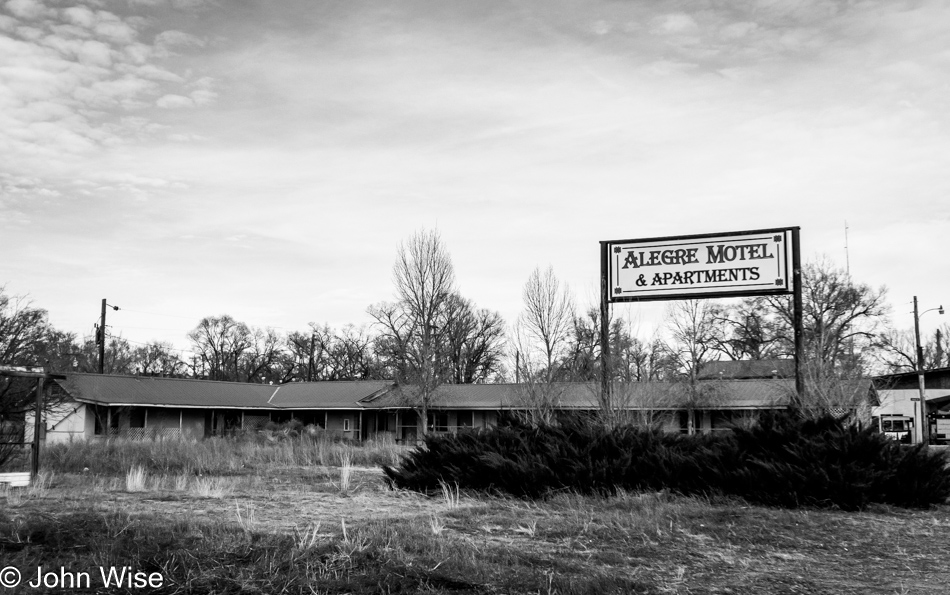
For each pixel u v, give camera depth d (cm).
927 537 1012
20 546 755
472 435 1570
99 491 1387
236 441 3672
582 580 700
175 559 699
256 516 1066
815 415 1511
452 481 1463
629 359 2262
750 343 5775
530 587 671
